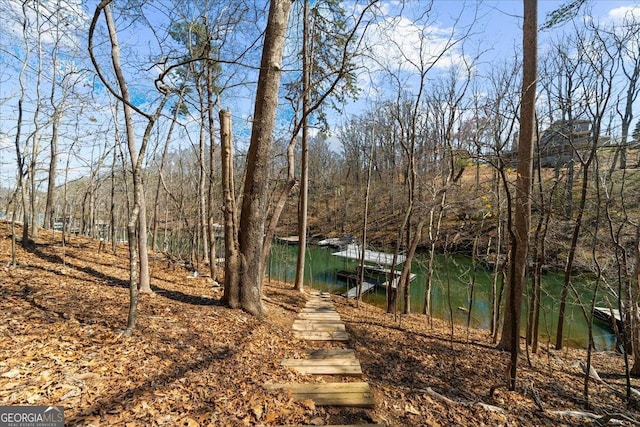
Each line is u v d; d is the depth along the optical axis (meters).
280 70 5.36
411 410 3.26
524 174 5.03
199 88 7.87
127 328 3.67
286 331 5.13
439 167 9.29
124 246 11.31
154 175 15.84
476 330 7.77
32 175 7.96
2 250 6.77
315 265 17.36
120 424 2.29
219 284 7.93
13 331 3.25
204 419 2.55
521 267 5.01
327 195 30.25
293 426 2.66
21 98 6.43
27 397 2.36
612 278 5.52
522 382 4.37
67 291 4.81
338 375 3.85
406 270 7.95
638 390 4.59
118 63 5.20
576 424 3.46
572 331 8.75
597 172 4.93
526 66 5.11
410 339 5.81
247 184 5.43
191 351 3.63
